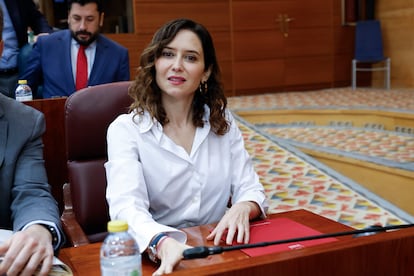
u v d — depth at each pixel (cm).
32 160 173
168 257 141
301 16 952
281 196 439
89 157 230
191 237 169
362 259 120
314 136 661
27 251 133
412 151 551
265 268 111
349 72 1007
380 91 905
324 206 412
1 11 175
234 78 916
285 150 575
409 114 633
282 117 738
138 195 179
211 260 145
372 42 955
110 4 812
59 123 318
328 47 981
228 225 170
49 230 150
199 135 197
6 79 467
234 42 906
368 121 685
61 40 429
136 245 123
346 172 546
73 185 227
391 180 493
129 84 231
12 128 171
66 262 151
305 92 949
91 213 224
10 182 167
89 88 227
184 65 186
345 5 979
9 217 169
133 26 828
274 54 941
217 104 201
